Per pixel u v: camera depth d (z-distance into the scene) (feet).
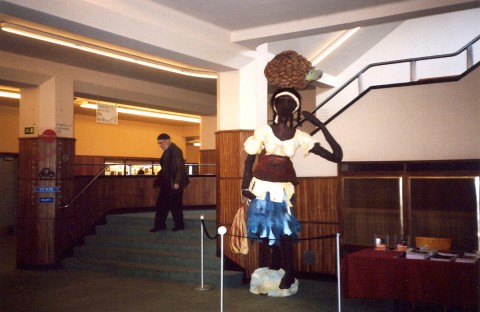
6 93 38.70
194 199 40.47
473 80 21.53
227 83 26.05
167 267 26.12
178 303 20.65
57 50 27.30
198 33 22.93
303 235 25.43
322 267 24.90
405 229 22.77
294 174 19.44
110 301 21.13
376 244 19.70
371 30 33.04
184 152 63.41
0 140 45.85
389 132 23.34
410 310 19.10
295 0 20.27
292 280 20.88
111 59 29.37
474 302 15.81
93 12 18.75
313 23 22.43
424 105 22.57
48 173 28.99
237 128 25.58
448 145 21.95
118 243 30.01
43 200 28.94
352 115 24.26
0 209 45.83
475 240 21.17
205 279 24.26
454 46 33.06
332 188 24.76
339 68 35.94
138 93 36.24
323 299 21.16
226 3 20.68
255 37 23.91
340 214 24.43
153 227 30.76
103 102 37.68
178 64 31.78
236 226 22.81
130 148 57.11
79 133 52.03
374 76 35.35
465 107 21.65
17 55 27.99
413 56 34.22
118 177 34.91
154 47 21.30
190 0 20.44
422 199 22.49
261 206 19.04
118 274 27.09
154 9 20.94
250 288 22.58
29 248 28.94
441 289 16.28
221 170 25.80
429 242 20.11
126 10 19.93
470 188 21.40
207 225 29.55
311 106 40.04
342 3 20.65
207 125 45.03
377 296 17.25
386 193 23.38
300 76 18.99
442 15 33.47
